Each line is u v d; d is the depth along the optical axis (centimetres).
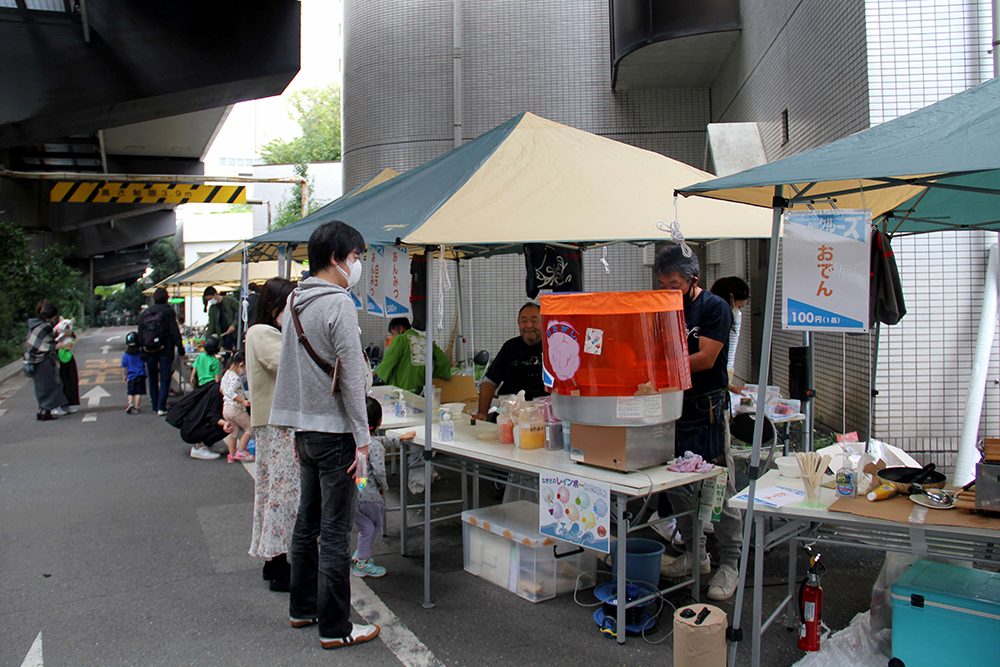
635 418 323
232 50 1070
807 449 476
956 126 256
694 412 369
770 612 356
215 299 1401
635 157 475
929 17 528
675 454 363
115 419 1021
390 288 407
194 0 1049
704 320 365
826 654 301
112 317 4922
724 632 276
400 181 532
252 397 389
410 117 1139
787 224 279
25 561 443
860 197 381
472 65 1109
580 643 328
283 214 2230
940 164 222
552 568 378
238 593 392
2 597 387
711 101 1058
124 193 1279
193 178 1292
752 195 331
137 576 417
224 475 671
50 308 1031
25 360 1012
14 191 1962
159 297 1064
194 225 4059
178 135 1978
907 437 532
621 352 321
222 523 520
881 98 530
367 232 374
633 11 908
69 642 334
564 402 342
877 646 306
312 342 315
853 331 267
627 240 396
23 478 663
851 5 555
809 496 281
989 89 279
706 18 872
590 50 1091
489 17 1104
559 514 338
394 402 554
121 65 1019
